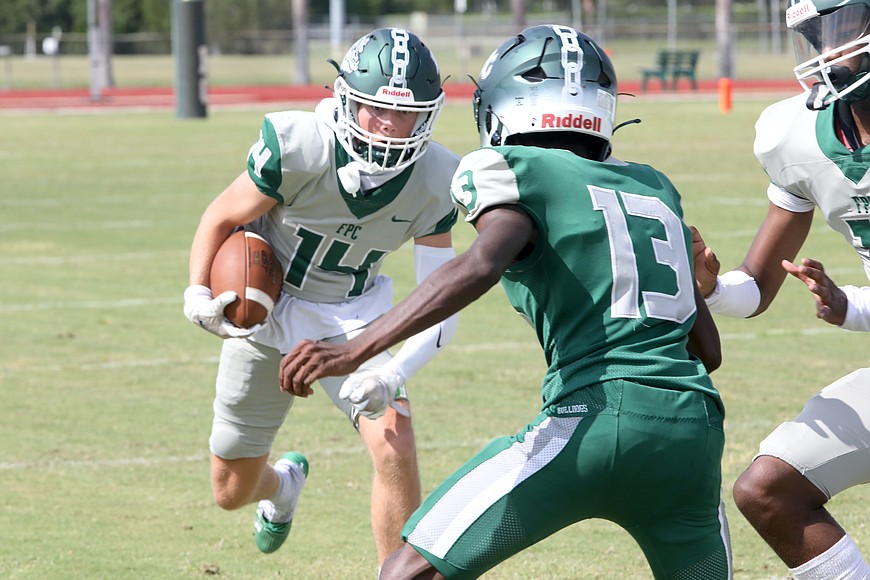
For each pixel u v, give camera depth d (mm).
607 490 9945
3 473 18453
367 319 14344
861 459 11219
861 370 11648
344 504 17406
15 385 23469
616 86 11234
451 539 9820
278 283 13633
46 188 52688
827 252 36500
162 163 61812
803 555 11242
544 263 10078
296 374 9586
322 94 116875
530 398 22625
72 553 15375
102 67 130500
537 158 10070
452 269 9586
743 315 12719
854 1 10789
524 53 11000
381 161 13039
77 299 31422
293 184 13234
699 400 10133
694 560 10312
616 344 10055
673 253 10367
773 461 11242
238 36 168250
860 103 11289
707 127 79438
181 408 22016
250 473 14734
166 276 34281
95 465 18891
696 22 161000
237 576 14812
